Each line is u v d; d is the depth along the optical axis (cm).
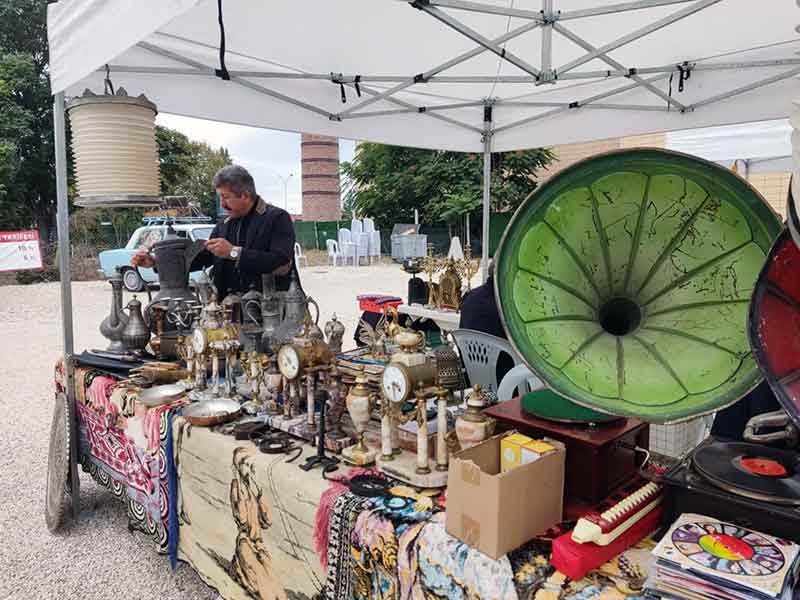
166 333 245
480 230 1571
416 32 287
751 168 517
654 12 271
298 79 346
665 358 112
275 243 270
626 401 103
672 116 368
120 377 230
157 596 212
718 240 116
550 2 216
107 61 177
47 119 1755
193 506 181
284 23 267
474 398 122
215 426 179
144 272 1019
